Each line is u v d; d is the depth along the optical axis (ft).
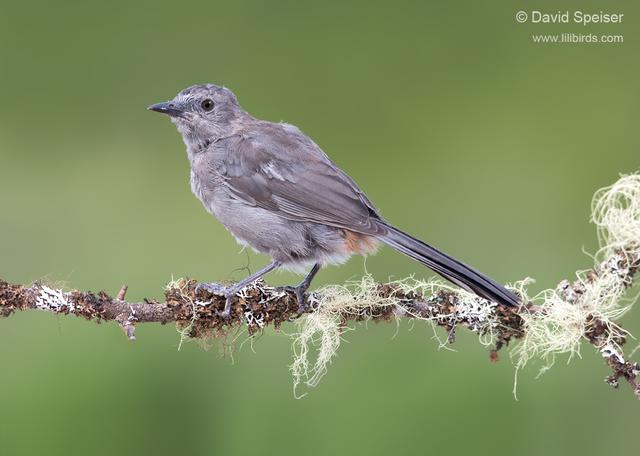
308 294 28.14
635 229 27.07
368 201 33.32
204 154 34.55
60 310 26.13
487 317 27.61
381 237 30.63
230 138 34.42
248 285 27.96
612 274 26.99
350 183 33.35
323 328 27.94
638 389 25.91
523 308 27.22
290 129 35.14
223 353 28.07
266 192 33.01
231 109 35.19
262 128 34.91
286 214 32.76
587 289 26.84
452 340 27.84
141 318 26.91
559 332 26.76
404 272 39.86
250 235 33.42
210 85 35.42
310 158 33.42
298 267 33.50
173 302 27.25
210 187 34.06
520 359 27.32
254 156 33.47
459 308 27.76
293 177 32.94
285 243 32.83
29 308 25.94
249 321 28.04
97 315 26.45
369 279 28.17
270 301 28.07
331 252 32.65
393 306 27.94
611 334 26.43
